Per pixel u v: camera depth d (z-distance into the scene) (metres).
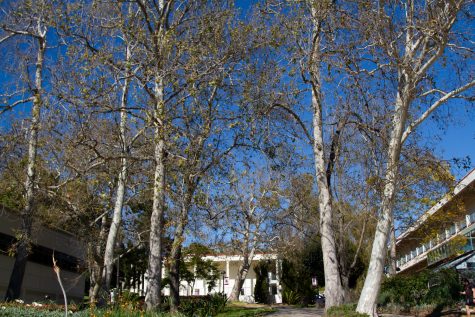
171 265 23.44
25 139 22.50
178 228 21.47
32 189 22.78
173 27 18.44
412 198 19.83
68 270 36.44
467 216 34.69
